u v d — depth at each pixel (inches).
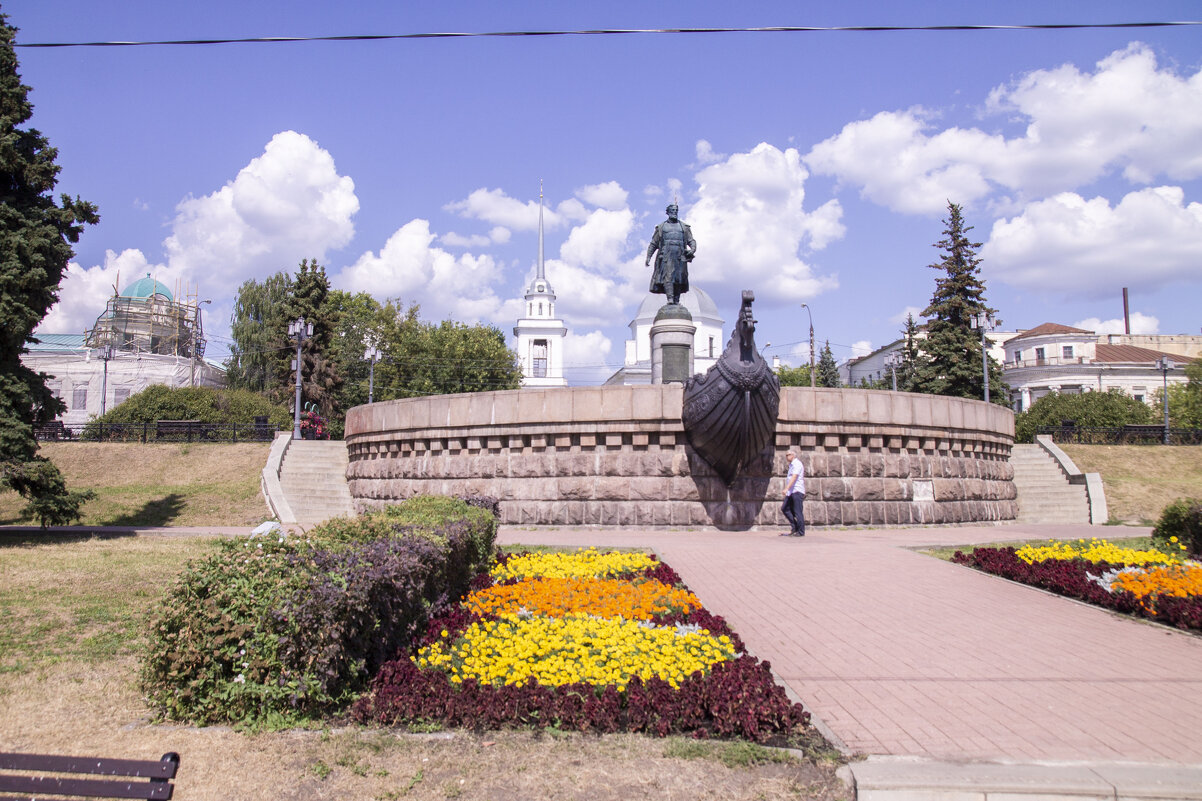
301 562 227.3
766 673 230.5
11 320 599.2
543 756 189.3
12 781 133.4
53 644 286.5
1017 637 309.3
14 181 655.1
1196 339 2859.3
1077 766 184.5
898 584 410.3
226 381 2458.2
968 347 1849.2
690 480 673.0
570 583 357.1
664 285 834.8
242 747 194.2
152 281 2738.7
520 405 708.7
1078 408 1710.1
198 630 212.1
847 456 710.5
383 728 206.7
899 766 183.2
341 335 2450.8
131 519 791.1
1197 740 203.6
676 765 185.3
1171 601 334.6
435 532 314.5
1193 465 1136.8
